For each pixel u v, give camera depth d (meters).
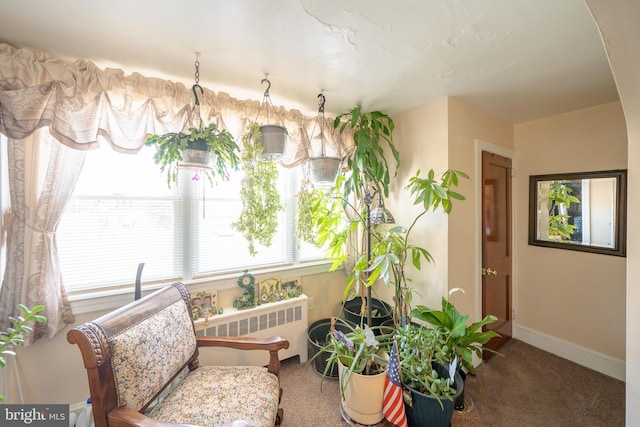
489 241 2.25
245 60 1.45
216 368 1.45
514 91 1.83
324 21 1.14
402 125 2.25
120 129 1.43
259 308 1.97
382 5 1.05
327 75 1.61
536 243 2.40
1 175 1.30
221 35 1.23
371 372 1.57
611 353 2.00
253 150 1.60
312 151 2.05
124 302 1.64
